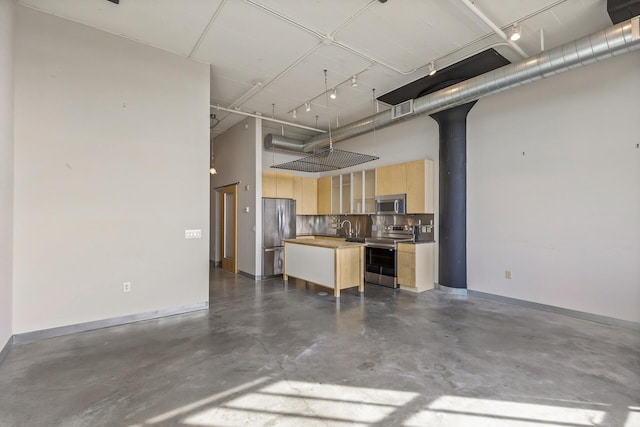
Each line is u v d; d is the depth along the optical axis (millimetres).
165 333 3215
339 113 5953
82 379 2303
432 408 1966
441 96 4215
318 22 3178
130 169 3531
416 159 5660
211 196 8008
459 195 4836
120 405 1992
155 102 3695
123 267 3492
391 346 2900
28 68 2982
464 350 2809
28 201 2975
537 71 3273
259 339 3064
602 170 3549
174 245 3840
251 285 5535
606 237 3514
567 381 2273
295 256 5426
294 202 6711
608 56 2900
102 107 3363
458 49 3656
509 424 1810
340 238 6832
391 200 5770
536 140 4098
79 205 3236
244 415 1902
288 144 6715
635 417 1868
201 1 2879
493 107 4547
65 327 3162
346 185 7035
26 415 1886
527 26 3217
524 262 4207
